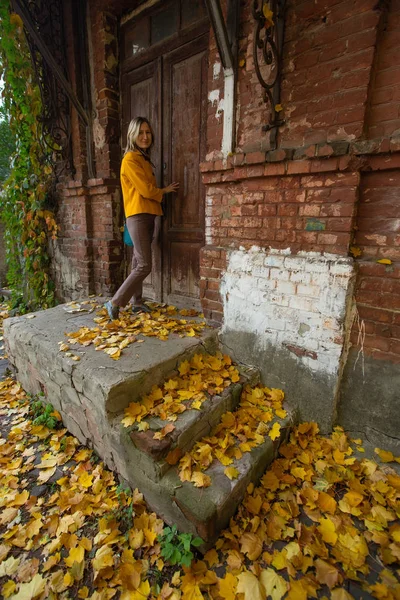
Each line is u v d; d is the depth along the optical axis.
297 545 1.50
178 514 1.58
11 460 2.15
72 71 3.46
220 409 2.06
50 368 2.38
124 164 2.56
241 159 2.20
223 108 2.33
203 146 2.84
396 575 1.41
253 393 2.28
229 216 2.46
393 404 1.93
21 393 2.95
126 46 3.29
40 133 3.78
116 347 2.33
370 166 1.79
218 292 2.63
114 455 1.93
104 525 1.65
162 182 3.25
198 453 1.81
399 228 1.80
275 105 2.03
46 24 3.38
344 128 1.83
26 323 2.92
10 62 3.45
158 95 3.09
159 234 3.34
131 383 1.98
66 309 3.26
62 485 1.93
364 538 1.54
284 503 1.74
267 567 1.44
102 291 3.86
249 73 2.17
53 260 4.46
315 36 1.84
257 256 2.30
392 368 1.91
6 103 3.83
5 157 6.67
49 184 4.13
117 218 3.64
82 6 3.29
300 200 2.05
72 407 2.26
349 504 1.69
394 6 1.64
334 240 1.96
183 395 2.07
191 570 1.44
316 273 2.02
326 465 1.91
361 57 1.71
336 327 1.99
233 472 1.68
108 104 3.37
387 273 1.83
